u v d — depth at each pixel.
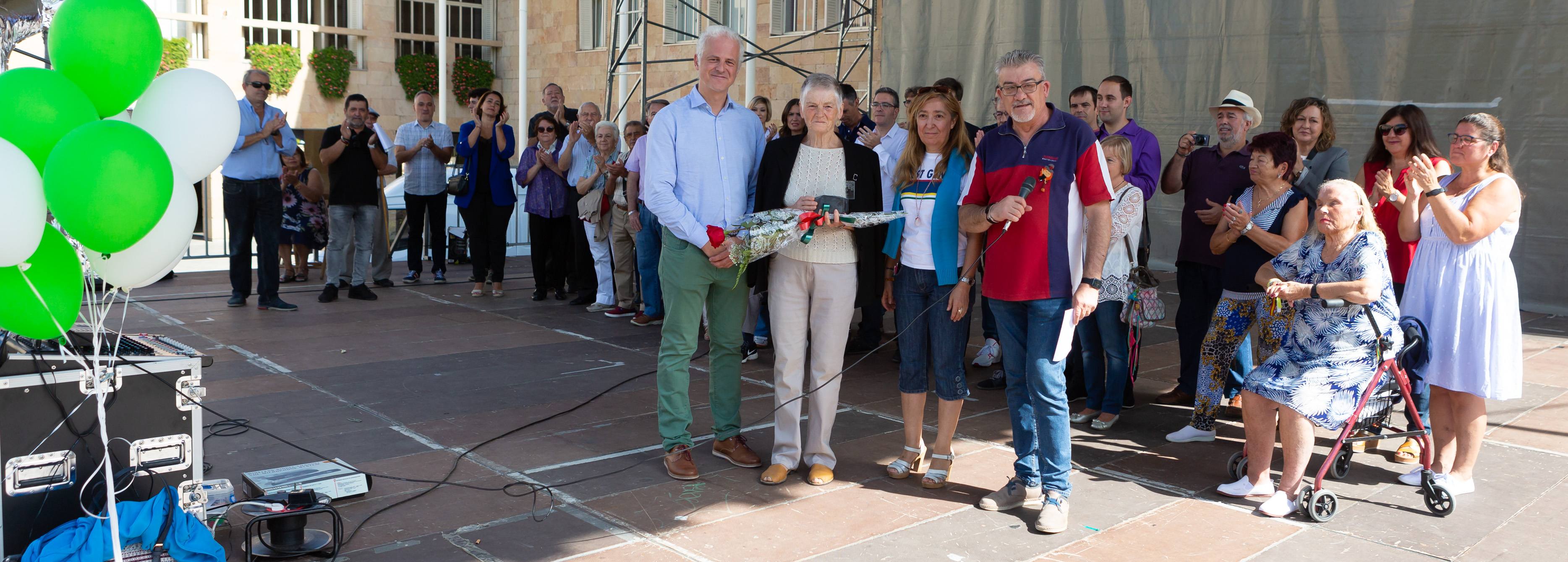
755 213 4.05
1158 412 5.66
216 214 16.47
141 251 2.92
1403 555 3.59
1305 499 3.91
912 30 13.45
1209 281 5.59
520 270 11.77
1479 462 4.72
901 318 4.23
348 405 5.48
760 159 4.37
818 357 4.25
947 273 4.02
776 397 4.36
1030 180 3.59
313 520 3.72
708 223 4.21
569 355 6.99
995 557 3.53
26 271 2.73
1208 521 3.91
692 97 4.26
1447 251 4.17
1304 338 4.02
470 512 3.86
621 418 5.30
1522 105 9.27
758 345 7.41
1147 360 7.22
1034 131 3.71
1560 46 9.03
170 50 22.45
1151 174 5.59
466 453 4.63
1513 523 3.91
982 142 3.89
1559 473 4.55
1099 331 5.27
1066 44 12.16
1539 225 9.31
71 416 3.09
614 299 8.86
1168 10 11.36
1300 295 3.93
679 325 4.30
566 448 4.75
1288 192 4.74
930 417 5.48
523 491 4.12
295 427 5.02
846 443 4.93
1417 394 4.63
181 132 2.98
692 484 4.25
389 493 4.05
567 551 3.51
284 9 24.33
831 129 4.13
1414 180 4.10
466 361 6.70
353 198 9.03
